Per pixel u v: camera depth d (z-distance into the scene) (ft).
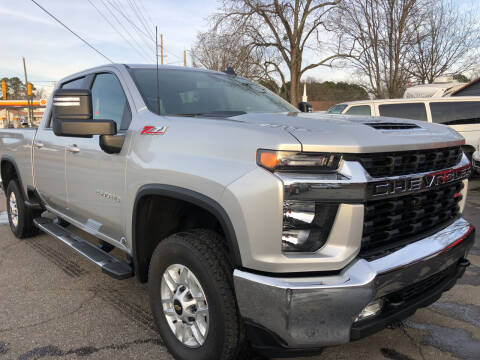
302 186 6.06
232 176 6.53
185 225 9.17
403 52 59.67
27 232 16.35
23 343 9.02
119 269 9.45
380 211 6.69
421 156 7.18
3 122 203.00
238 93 11.25
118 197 9.34
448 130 8.52
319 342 6.17
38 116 192.75
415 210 7.36
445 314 10.27
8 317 10.19
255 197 6.19
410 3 55.47
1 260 14.29
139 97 9.57
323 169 6.17
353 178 6.17
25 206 15.80
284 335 6.11
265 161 6.22
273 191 6.06
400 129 7.50
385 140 6.66
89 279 12.63
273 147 6.21
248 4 65.82
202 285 7.25
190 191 7.24
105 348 8.83
